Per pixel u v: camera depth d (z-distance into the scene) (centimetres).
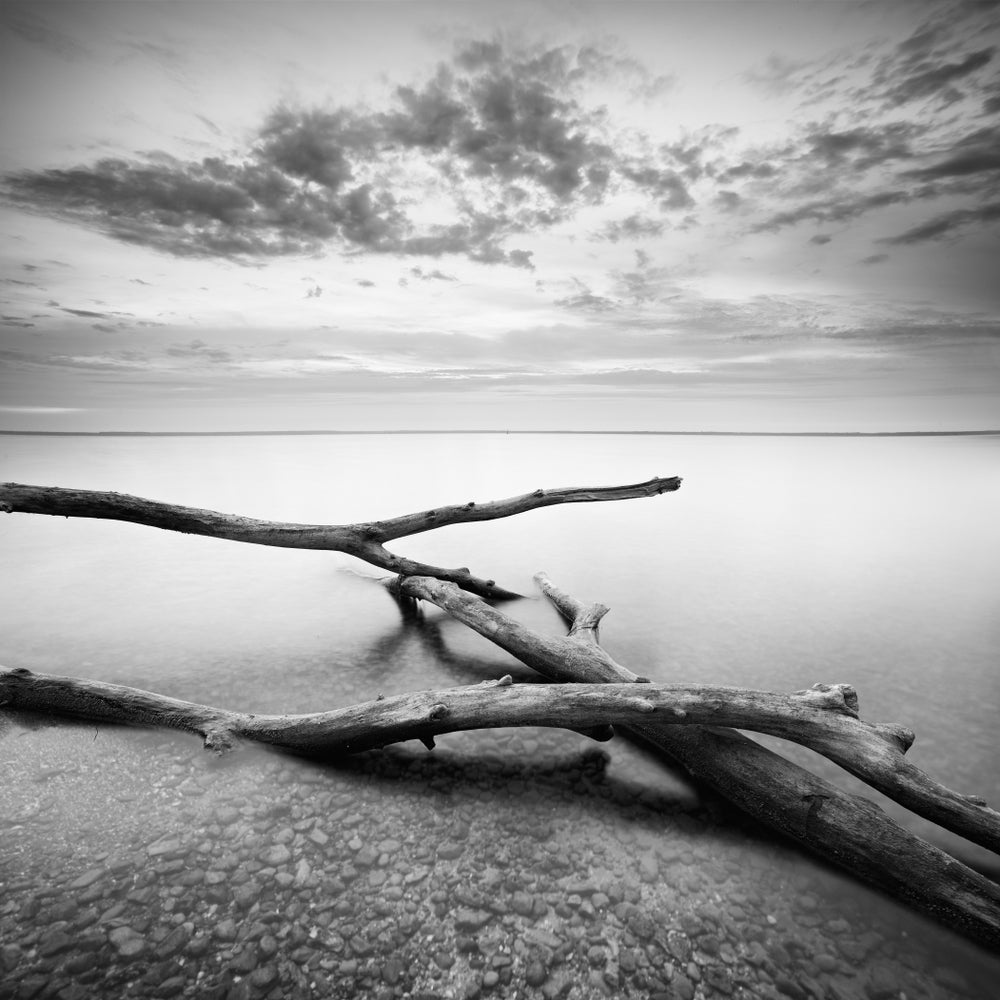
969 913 276
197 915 269
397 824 341
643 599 829
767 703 355
